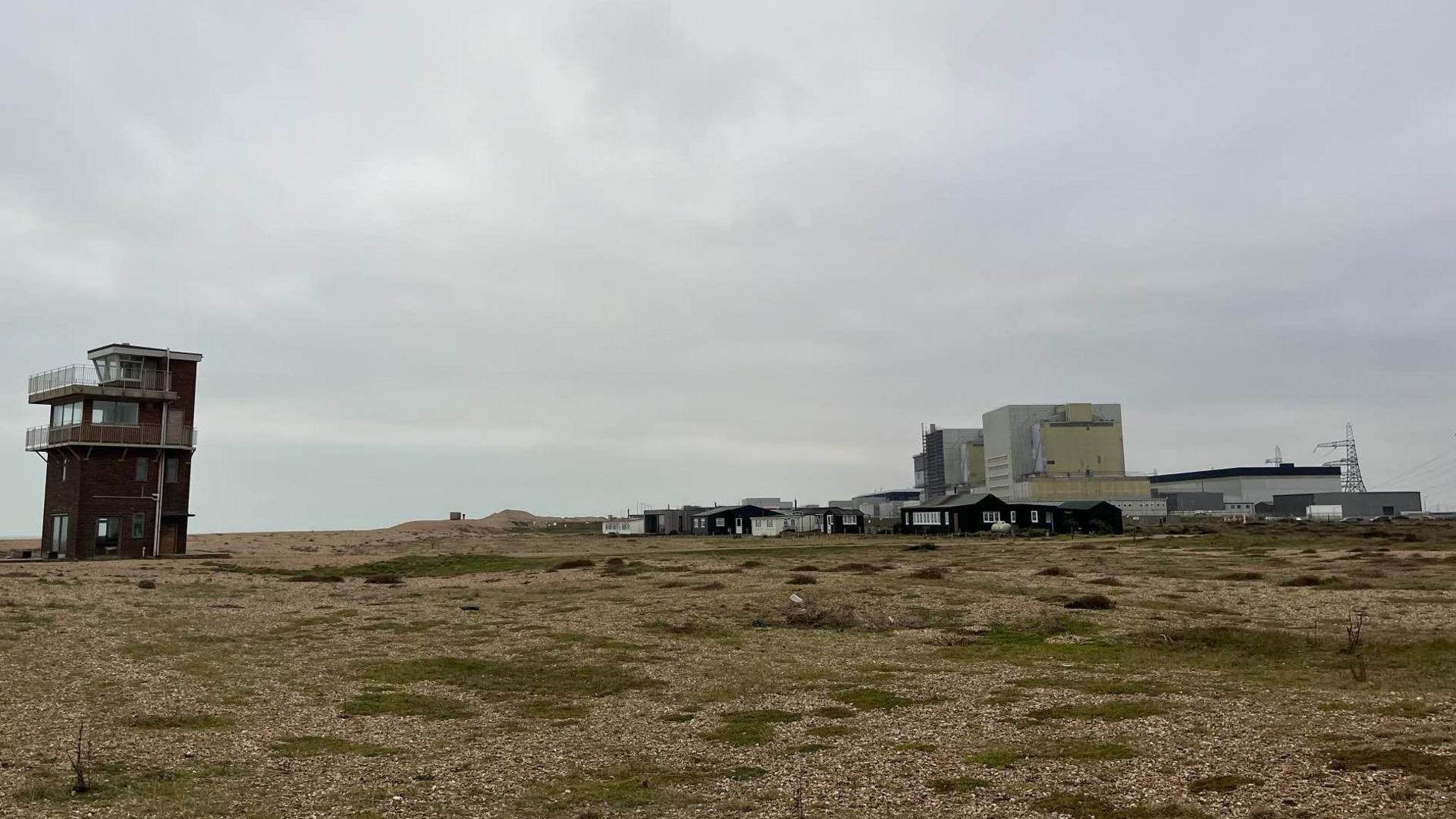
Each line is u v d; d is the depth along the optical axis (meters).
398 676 32.28
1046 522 146.75
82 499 84.62
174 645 37.88
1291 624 39.53
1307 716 23.28
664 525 192.25
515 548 125.38
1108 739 21.69
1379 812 15.57
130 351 87.88
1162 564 70.31
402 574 78.88
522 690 29.95
